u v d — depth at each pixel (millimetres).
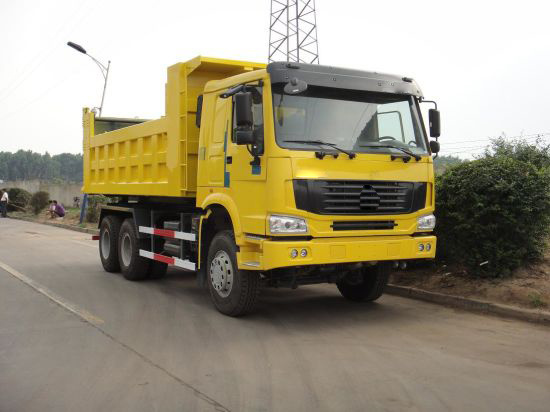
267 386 4680
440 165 8875
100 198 24812
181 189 8281
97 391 4586
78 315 7305
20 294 8711
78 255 13945
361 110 6832
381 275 7715
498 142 9602
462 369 5102
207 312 7484
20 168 104750
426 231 7102
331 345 5902
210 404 4297
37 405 4301
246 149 6617
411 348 5777
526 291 7203
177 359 5434
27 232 21781
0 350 5738
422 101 7469
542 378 4855
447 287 8102
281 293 8828
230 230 7285
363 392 4531
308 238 6316
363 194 6527
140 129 9633
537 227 7621
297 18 30781
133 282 9961
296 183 6195
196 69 8125
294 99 6484
